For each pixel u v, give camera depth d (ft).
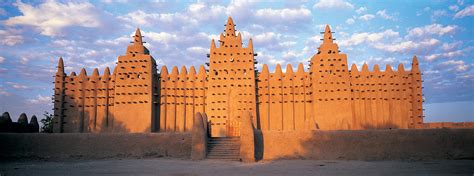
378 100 144.15
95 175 79.05
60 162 106.01
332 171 83.56
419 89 143.43
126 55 147.23
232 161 103.35
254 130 111.96
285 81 149.69
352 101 144.25
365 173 79.97
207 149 111.24
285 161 103.65
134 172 83.10
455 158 104.83
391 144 107.24
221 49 150.41
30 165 99.19
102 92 149.48
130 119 142.00
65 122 147.84
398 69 146.10
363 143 108.06
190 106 149.59
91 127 146.82
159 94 149.79
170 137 114.93
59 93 148.15
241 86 146.92
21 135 116.37
